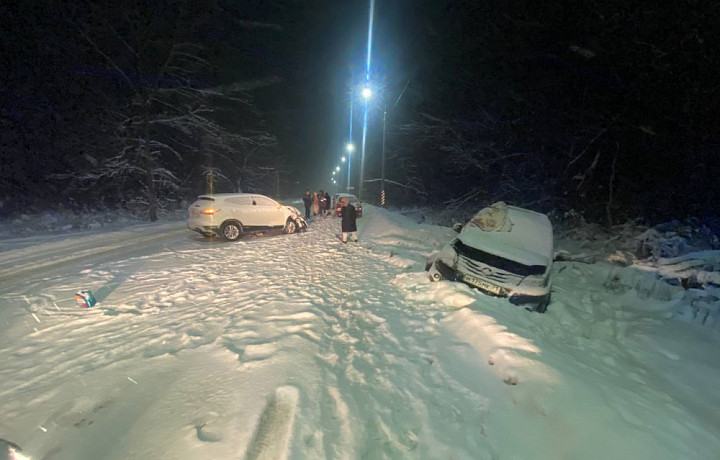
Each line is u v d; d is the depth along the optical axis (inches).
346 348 162.7
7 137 650.8
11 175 658.2
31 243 434.0
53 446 104.0
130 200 877.2
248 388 128.0
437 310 206.5
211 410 117.6
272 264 331.3
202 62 771.4
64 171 741.3
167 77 765.9
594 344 187.3
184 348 162.7
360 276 288.5
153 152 772.6
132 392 129.7
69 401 124.7
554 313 221.8
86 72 711.7
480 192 832.3
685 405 139.4
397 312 206.7
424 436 108.0
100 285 261.6
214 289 252.7
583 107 530.0
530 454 100.0
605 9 435.8
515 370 133.0
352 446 102.7
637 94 447.8
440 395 127.4
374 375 140.3
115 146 766.5
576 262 365.7
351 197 879.7
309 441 102.7
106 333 181.3
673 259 310.8
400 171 1349.7
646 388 143.8
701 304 239.6
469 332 170.9
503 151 753.6
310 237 500.1
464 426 111.6
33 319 199.9
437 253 280.7
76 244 435.2
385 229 506.0
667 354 183.9
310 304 218.8
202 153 1070.4
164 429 109.8
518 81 636.7
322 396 124.8
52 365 150.1
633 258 386.3
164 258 355.6
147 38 717.3
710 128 406.0
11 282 269.6
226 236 466.0
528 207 717.9
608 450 97.4
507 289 217.3
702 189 442.9
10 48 636.7
